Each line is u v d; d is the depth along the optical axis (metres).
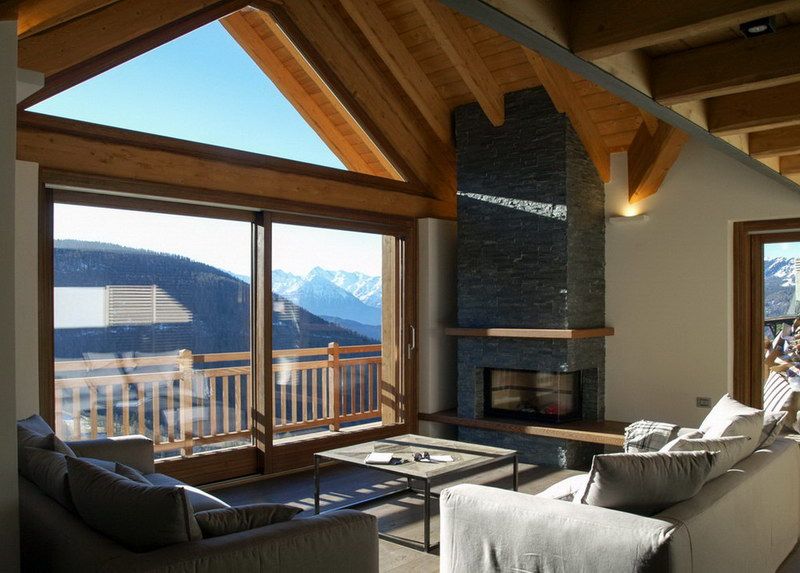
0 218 2.39
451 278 7.12
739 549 3.00
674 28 2.25
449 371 7.07
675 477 2.72
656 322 6.16
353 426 6.38
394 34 6.16
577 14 2.44
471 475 5.68
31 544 2.45
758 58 2.84
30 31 3.64
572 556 2.64
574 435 5.81
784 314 5.73
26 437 3.04
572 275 5.98
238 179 5.34
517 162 6.25
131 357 4.92
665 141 5.75
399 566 3.70
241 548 2.22
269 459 5.62
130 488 2.23
